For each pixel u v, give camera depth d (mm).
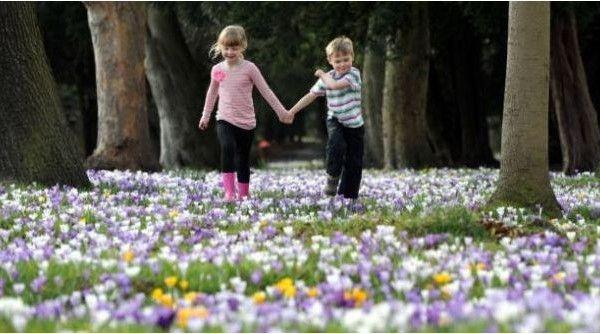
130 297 7578
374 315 6344
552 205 13141
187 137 41750
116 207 13484
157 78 41750
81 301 7512
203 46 42625
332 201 13984
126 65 28250
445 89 43312
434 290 7512
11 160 16391
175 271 8297
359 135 14703
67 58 47219
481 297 7527
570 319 6383
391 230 10180
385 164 34000
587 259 8875
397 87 33438
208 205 14047
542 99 13109
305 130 110188
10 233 11117
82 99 48031
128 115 28203
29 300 7469
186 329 6316
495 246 9867
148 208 13320
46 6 42719
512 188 13211
